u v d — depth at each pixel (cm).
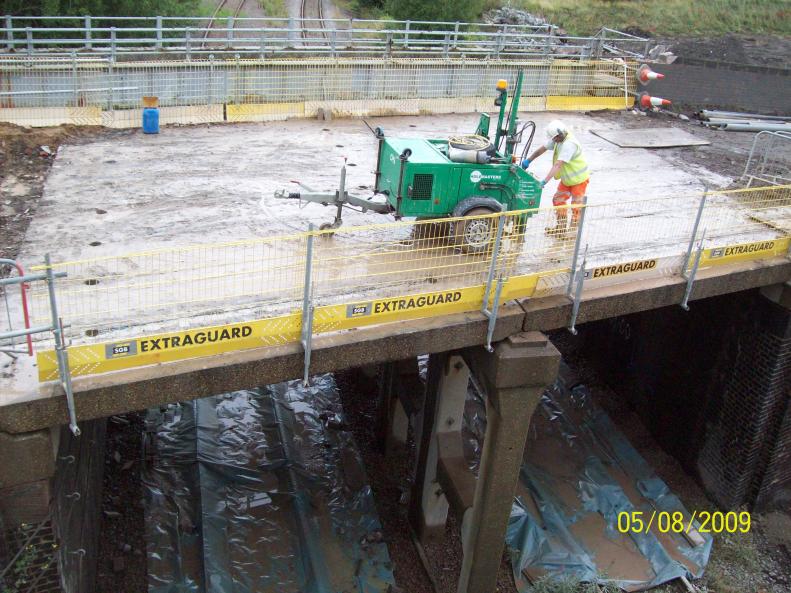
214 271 827
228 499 1090
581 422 1348
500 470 850
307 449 1218
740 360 1145
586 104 1692
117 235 913
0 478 611
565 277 844
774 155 1434
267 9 3225
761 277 1004
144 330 702
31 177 1070
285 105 1430
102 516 1029
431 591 1023
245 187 1093
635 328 1378
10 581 651
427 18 2958
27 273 800
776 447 1145
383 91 1524
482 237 866
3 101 1266
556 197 993
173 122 1352
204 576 959
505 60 1678
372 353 741
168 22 2447
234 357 685
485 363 812
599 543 1112
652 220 1075
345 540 1058
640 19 3234
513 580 1043
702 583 1078
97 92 1312
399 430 1207
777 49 2906
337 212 962
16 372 632
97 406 630
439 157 853
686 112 1792
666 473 1285
